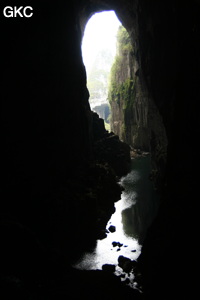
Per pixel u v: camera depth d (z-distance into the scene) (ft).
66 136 65.31
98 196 66.80
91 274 40.01
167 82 69.10
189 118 35.68
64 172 63.16
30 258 36.91
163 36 69.05
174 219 35.70
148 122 101.24
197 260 29.07
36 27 49.80
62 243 48.75
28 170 47.83
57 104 60.08
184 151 36.14
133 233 57.16
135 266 43.01
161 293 33.78
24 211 45.19
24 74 46.39
